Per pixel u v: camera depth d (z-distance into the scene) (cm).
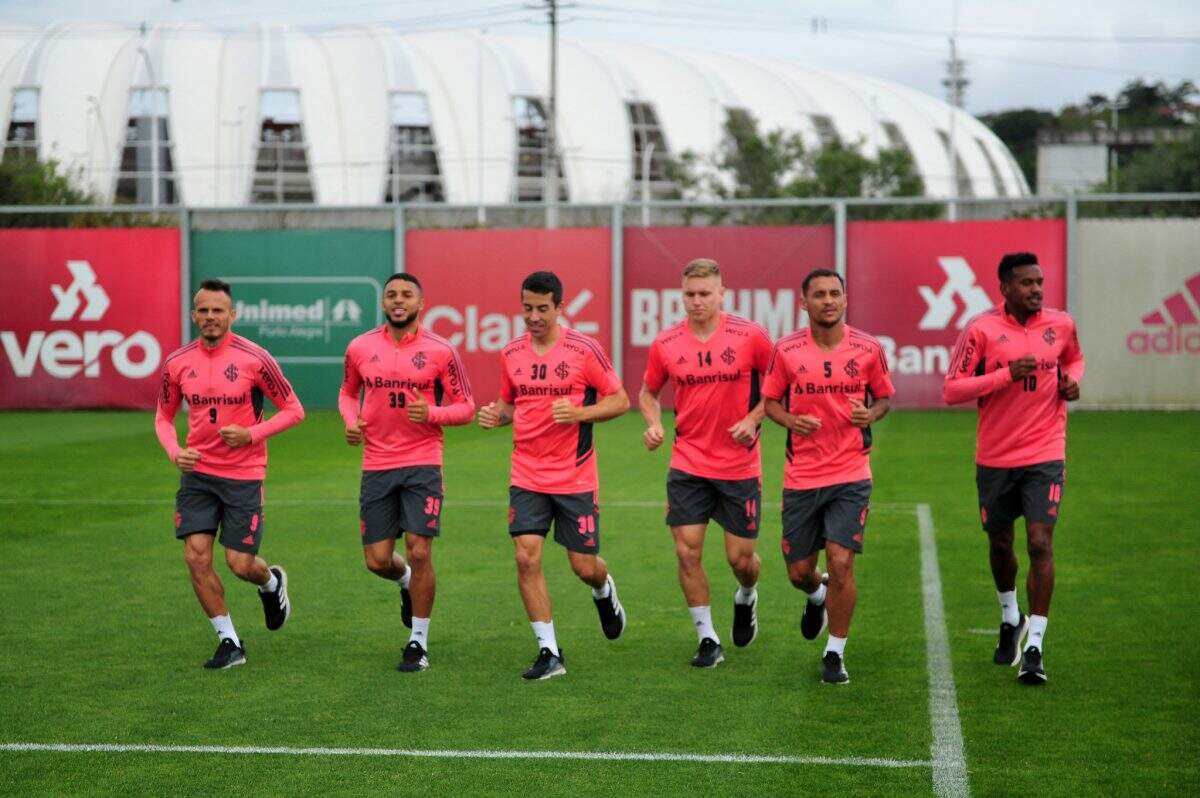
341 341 3950
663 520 1991
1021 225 3731
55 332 3991
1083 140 14012
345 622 1341
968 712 1009
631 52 10406
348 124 9025
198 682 1109
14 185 7075
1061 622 1309
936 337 3781
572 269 3884
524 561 1143
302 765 891
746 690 1079
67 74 9169
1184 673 1116
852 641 1243
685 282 1151
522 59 9831
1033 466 1130
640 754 911
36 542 1803
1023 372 1088
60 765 892
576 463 1155
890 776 863
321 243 3944
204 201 8788
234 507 1174
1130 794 828
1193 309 3700
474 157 9106
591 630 1305
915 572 1577
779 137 8725
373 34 9650
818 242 3800
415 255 3922
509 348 1165
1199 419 3528
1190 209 3691
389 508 1188
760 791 836
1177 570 1566
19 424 3628
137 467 2662
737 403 1157
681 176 8812
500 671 1146
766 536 1852
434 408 1148
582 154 9275
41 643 1248
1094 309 3728
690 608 1172
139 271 3972
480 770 880
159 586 1514
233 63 9281
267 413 3878
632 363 3881
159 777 867
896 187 8306
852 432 1114
